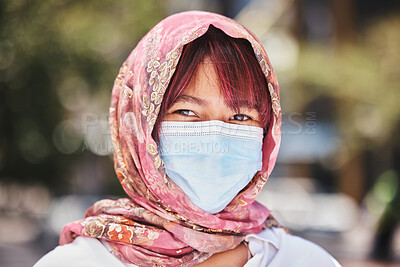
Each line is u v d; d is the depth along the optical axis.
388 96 24.62
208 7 41.25
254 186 3.33
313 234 23.61
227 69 3.18
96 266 3.07
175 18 3.33
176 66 3.18
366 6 29.66
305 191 41.72
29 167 20.38
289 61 28.17
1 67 18.23
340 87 25.69
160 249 3.12
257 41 3.25
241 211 3.32
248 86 3.23
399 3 28.72
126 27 18.44
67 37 18.30
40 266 3.09
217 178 3.12
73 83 18.69
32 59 18.27
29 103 18.58
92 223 3.11
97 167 23.80
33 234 24.33
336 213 29.78
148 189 3.20
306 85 26.97
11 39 18.08
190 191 3.16
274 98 3.31
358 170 30.64
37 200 29.86
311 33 36.09
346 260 16.55
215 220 3.15
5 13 18.02
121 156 3.32
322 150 32.75
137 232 3.09
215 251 3.16
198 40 3.21
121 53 19.11
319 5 35.50
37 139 19.17
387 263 15.92
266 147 3.40
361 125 25.89
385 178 17.70
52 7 18.36
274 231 3.51
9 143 19.08
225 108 3.21
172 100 3.17
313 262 3.42
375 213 18.42
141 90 3.21
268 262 3.36
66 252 3.12
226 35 3.26
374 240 17.20
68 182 22.47
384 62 24.98
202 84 3.17
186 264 3.12
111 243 3.14
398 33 25.08
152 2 18.89
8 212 31.23
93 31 18.22
